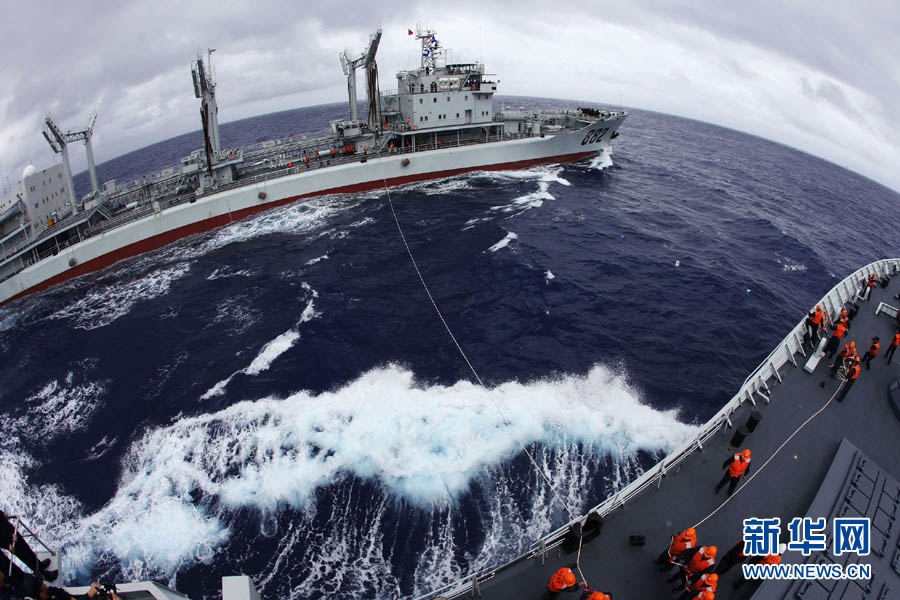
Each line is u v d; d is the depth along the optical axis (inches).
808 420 693.9
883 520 544.7
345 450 895.1
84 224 1899.6
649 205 2374.5
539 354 1161.4
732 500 572.1
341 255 1726.1
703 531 538.0
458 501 791.1
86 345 1346.0
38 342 1395.2
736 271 1672.0
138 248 1897.1
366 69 2306.8
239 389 1089.4
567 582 425.7
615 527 541.3
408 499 797.2
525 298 1405.0
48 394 1167.0
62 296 1673.2
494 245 1750.7
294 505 802.2
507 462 860.0
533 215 2085.4
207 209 2005.4
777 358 802.8
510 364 1123.9
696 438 646.5
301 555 724.7
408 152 2406.5
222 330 1338.6
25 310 1611.7
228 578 376.5
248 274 1648.6
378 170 2321.6
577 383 1065.5
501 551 711.1
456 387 1047.0
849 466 607.2
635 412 986.1
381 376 1095.0
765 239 2052.2
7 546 358.6
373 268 1620.3
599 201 2347.4
